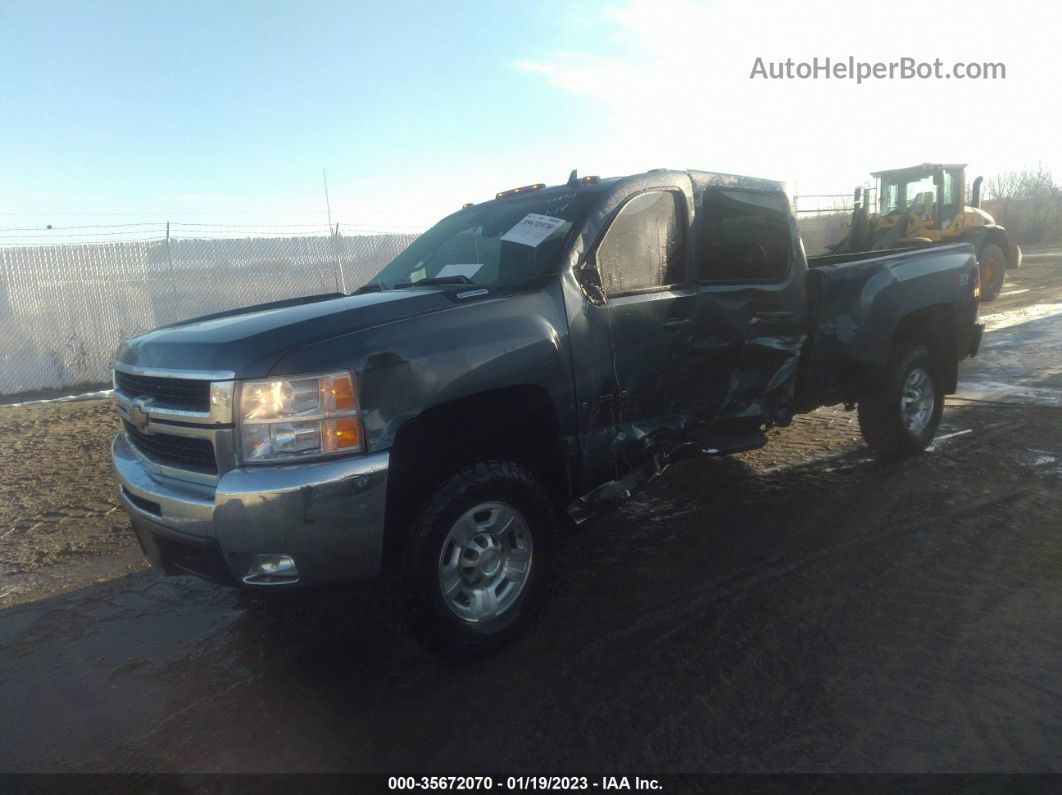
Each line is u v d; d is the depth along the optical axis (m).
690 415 4.48
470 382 3.38
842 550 4.47
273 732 3.05
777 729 2.89
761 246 4.85
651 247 4.29
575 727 2.97
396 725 3.05
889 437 5.87
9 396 11.48
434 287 3.94
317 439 3.05
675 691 3.17
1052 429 6.66
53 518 5.71
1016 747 2.71
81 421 9.08
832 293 5.22
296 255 13.47
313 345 3.10
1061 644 3.37
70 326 11.96
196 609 4.20
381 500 3.10
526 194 4.76
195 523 3.12
